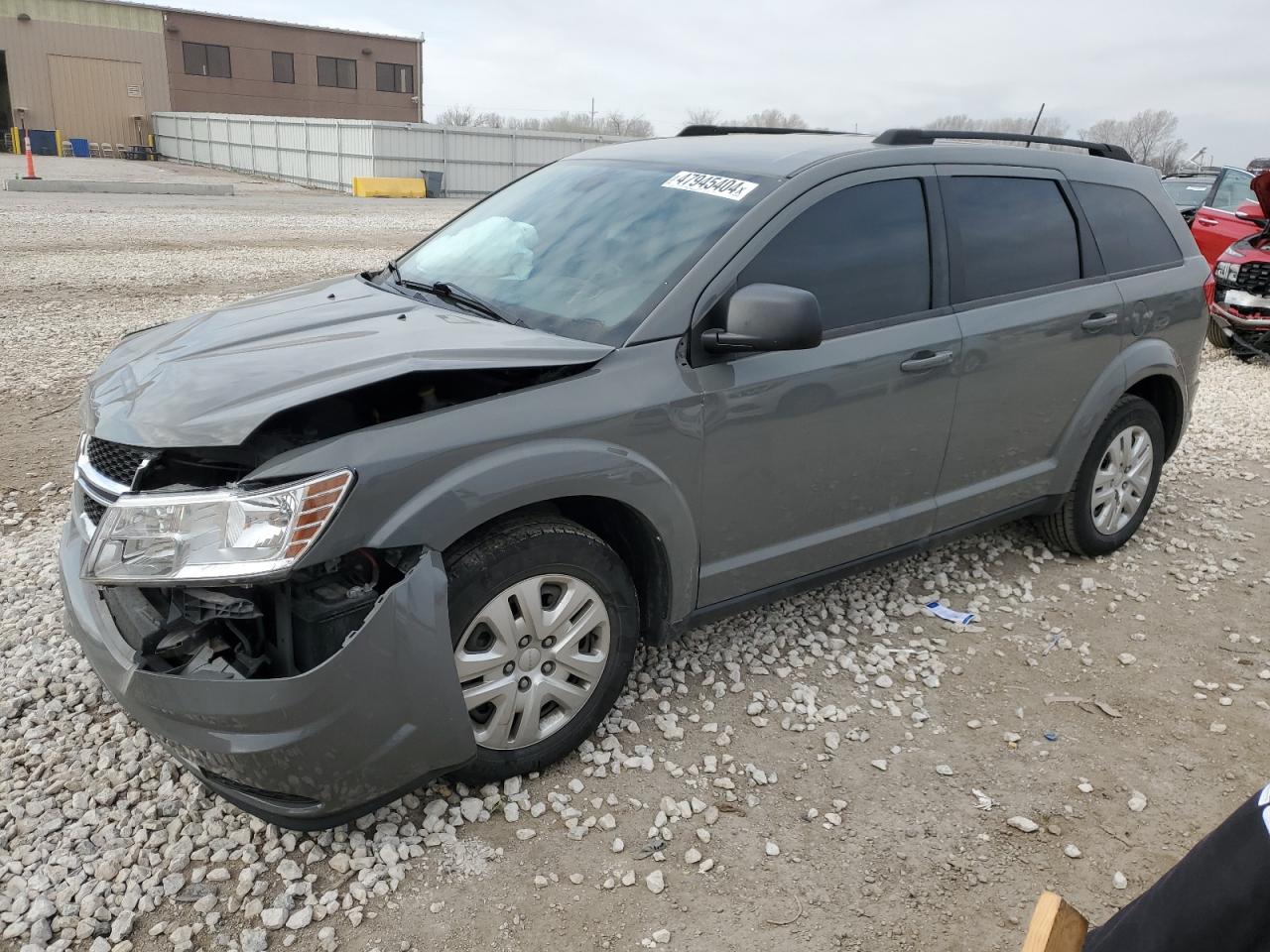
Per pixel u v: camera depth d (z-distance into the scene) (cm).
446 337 292
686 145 390
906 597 425
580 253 338
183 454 255
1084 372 421
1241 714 348
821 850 272
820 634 387
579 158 413
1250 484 600
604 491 280
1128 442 459
